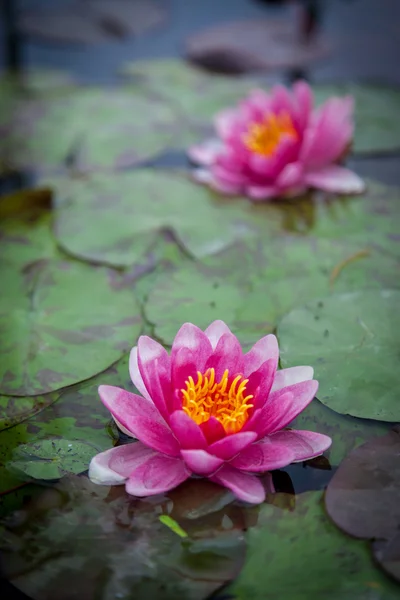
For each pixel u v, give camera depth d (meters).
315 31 1.71
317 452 1.20
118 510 1.19
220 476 1.19
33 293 1.32
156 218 1.40
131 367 1.23
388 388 1.25
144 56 1.70
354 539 1.18
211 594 1.14
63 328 1.29
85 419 1.23
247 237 1.38
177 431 1.19
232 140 1.43
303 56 1.66
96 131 1.52
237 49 1.68
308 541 1.18
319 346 1.27
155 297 1.32
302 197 1.43
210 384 1.21
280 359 1.26
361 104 1.56
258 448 1.20
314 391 1.20
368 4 1.80
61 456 1.21
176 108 1.57
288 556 1.17
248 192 1.44
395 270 1.34
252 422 1.19
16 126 1.53
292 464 1.21
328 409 1.24
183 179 1.46
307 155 1.43
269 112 1.46
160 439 1.20
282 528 1.18
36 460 1.21
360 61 1.67
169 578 1.16
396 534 1.18
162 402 1.20
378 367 1.26
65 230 1.38
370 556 1.17
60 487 1.20
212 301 1.31
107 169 1.47
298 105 1.43
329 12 1.77
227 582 1.16
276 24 1.74
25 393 1.25
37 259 1.35
